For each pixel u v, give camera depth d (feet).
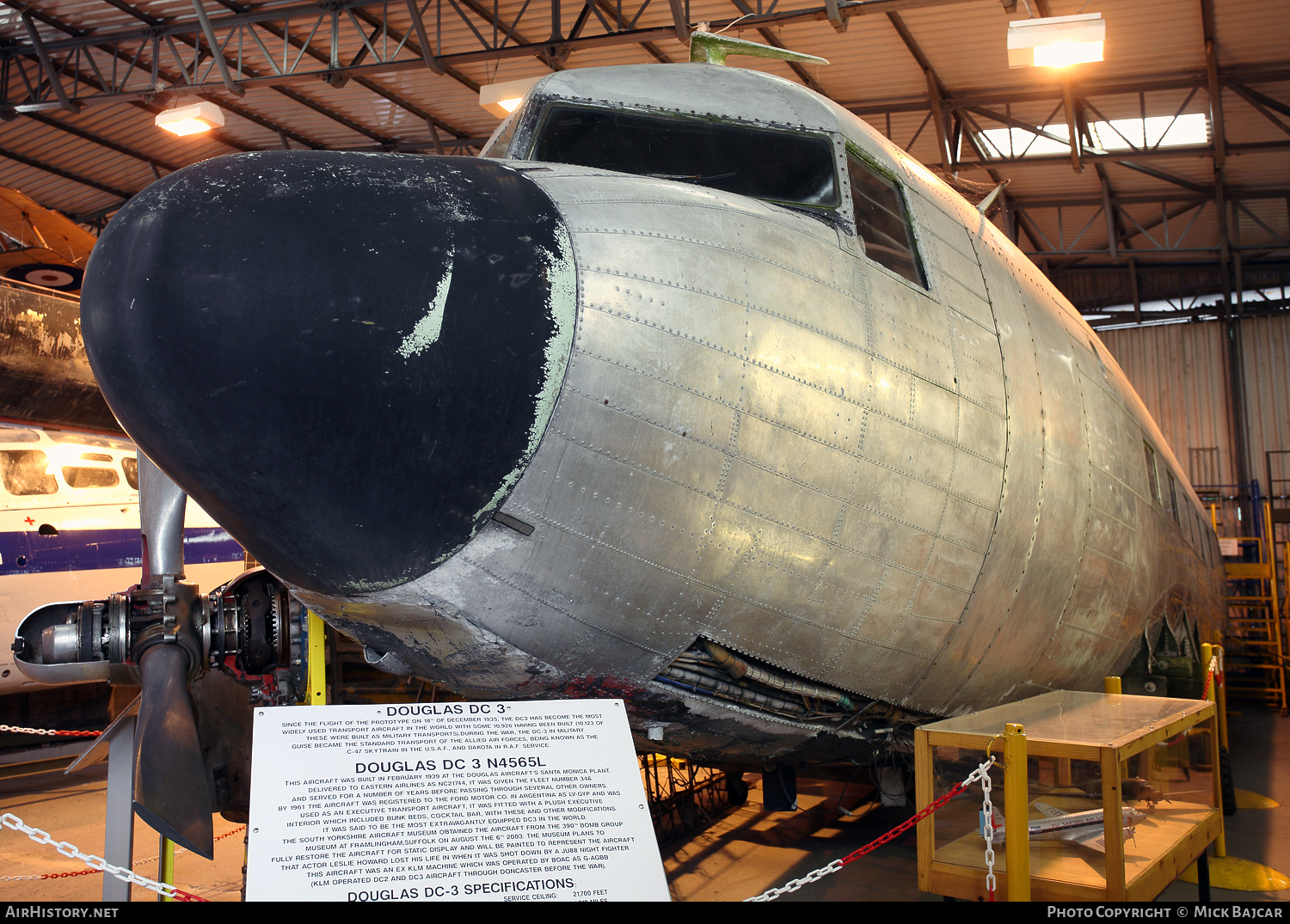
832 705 11.51
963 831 11.54
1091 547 14.21
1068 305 17.30
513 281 8.41
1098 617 14.85
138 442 8.54
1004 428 12.21
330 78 39.37
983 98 44.32
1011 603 12.54
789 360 9.66
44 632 11.37
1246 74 40.60
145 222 8.16
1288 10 36.70
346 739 7.64
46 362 28.22
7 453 28.22
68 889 16.94
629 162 11.27
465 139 52.37
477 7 38.81
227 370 7.77
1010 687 13.64
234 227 7.96
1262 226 53.36
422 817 7.45
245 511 8.43
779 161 11.50
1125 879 10.14
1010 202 55.67
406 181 8.68
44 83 45.09
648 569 9.19
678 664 10.19
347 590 8.89
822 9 32.76
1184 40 38.91
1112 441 15.29
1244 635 43.47
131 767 11.34
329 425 7.89
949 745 10.77
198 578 32.35
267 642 12.71
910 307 11.32
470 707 8.09
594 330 8.65
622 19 37.29
